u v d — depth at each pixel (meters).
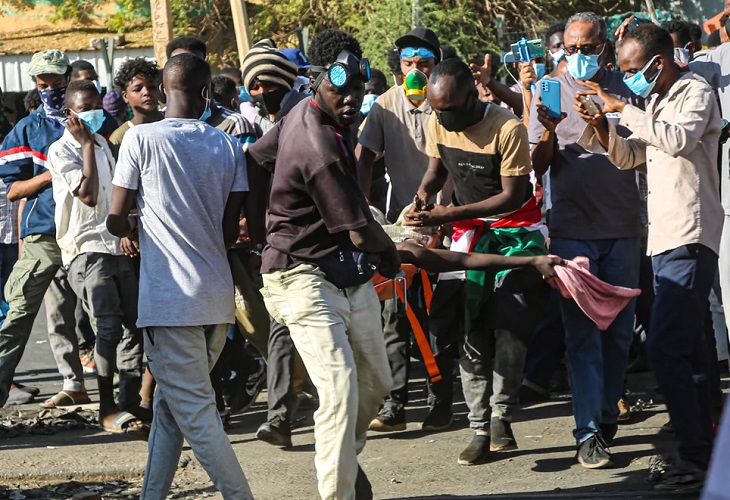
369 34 17.28
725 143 6.67
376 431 7.41
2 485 6.53
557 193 6.43
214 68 19.30
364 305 5.27
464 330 6.45
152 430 5.37
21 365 10.46
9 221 9.22
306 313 5.08
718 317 8.05
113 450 7.08
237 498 5.16
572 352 6.36
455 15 16.77
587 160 6.32
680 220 5.54
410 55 7.23
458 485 6.07
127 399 7.44
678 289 5.55
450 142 6.22
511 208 6.10
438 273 6.63
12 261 9.34
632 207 6.40
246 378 7.84
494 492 5.85
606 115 6.25
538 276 6.35
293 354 6.90
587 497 5.63
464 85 5.95
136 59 7.46
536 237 6.39
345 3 17.78
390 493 6.00
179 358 5.16
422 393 8.59
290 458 6.76
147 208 5.21
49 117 8.07
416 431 7.37
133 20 20.59
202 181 5.24
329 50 5.44
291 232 5.16
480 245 6.39
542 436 7.04
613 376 6.61
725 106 6.70
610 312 6.14
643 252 7.55
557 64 6.99
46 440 7.41
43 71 8.00
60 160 7.27
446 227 6.79
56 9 21.12
